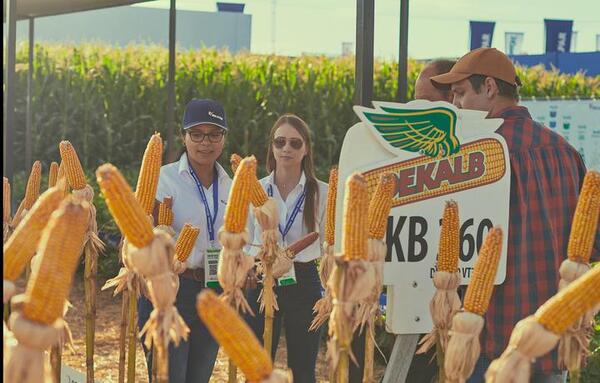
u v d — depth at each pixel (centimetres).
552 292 508
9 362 255
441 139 468
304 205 672
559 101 1533
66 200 254
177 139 2278
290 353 680
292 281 642
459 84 557
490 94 551
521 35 1988
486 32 1991
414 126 459
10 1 629
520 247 507
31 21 1644
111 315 1414
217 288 621
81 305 1495
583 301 284
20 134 2375
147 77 2327
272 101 2338
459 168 474
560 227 521
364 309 367
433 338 394
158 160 401
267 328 404
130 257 302
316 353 681
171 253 305
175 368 601
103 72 2333
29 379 255
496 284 504
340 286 307
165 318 306
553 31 1938
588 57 1856
